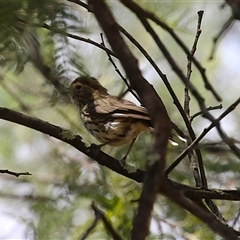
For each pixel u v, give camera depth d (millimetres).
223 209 11953
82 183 12195
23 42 6117
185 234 10945
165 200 11453
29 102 12516
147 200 3850
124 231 10828
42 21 5965
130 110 11422
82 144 9211
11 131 14070
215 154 12477
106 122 11594
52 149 13422
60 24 6020
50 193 12523
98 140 12070
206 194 9359
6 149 13891
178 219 11320
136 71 4395
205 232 10922
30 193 12672
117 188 11688
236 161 12570
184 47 5676
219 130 5172
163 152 4016
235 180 12680
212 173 12633
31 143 13828
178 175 12492
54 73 6379
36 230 11914
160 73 9156
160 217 11383
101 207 11609
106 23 4590
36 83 11336
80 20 6305
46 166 13211
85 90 11969
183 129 13422
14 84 11391
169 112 13695
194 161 10148
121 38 4543
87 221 11727
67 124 13023
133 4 5367
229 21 5789
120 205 11328
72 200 12102
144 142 12445
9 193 12680
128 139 11633
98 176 12156
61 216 11945
